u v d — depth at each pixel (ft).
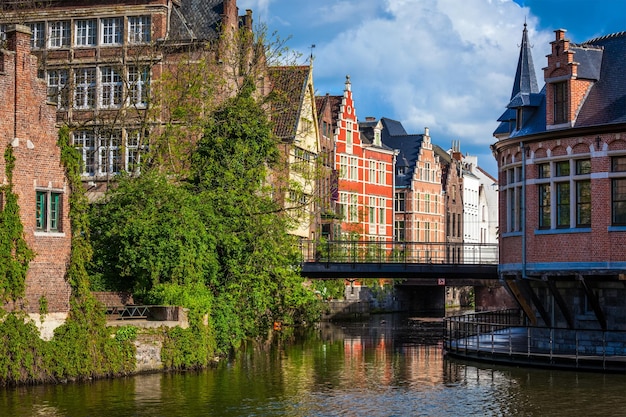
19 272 98.94
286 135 197.67
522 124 124.36
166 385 100.83
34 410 85.81
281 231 140.46
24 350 97.71
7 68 100.22
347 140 260.21
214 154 141.59
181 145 143.23
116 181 134.21
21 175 100.53
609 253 111.96
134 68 167.32
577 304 118.73
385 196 284.41
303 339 164.55
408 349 145.89
